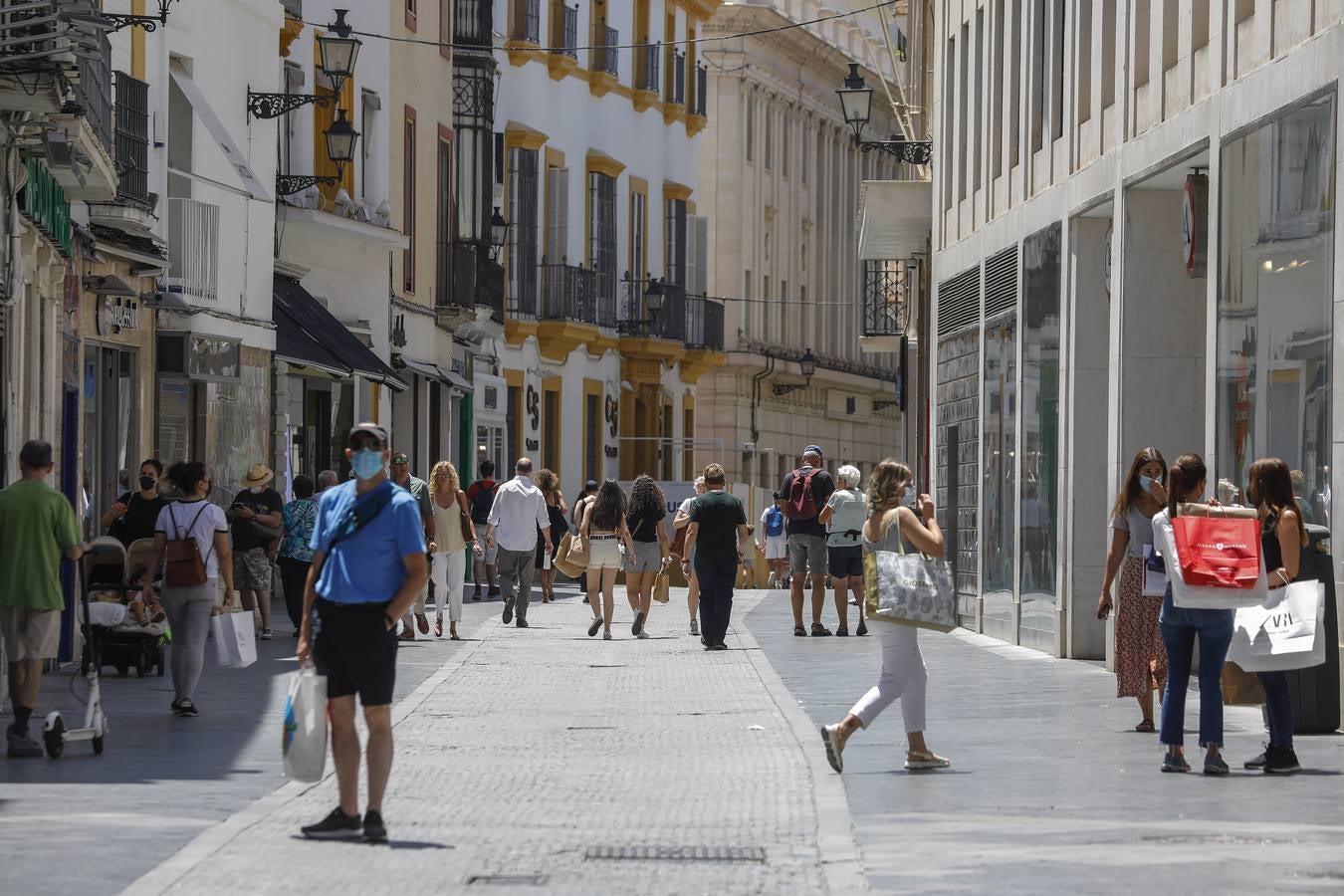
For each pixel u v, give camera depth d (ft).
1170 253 93.71
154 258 115.44
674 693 83.05
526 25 224.33
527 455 227.20
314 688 45.88
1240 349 77.05
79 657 90.48
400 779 57.31
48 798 52.39
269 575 110.83
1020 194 115.75
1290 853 43.55
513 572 125.08
